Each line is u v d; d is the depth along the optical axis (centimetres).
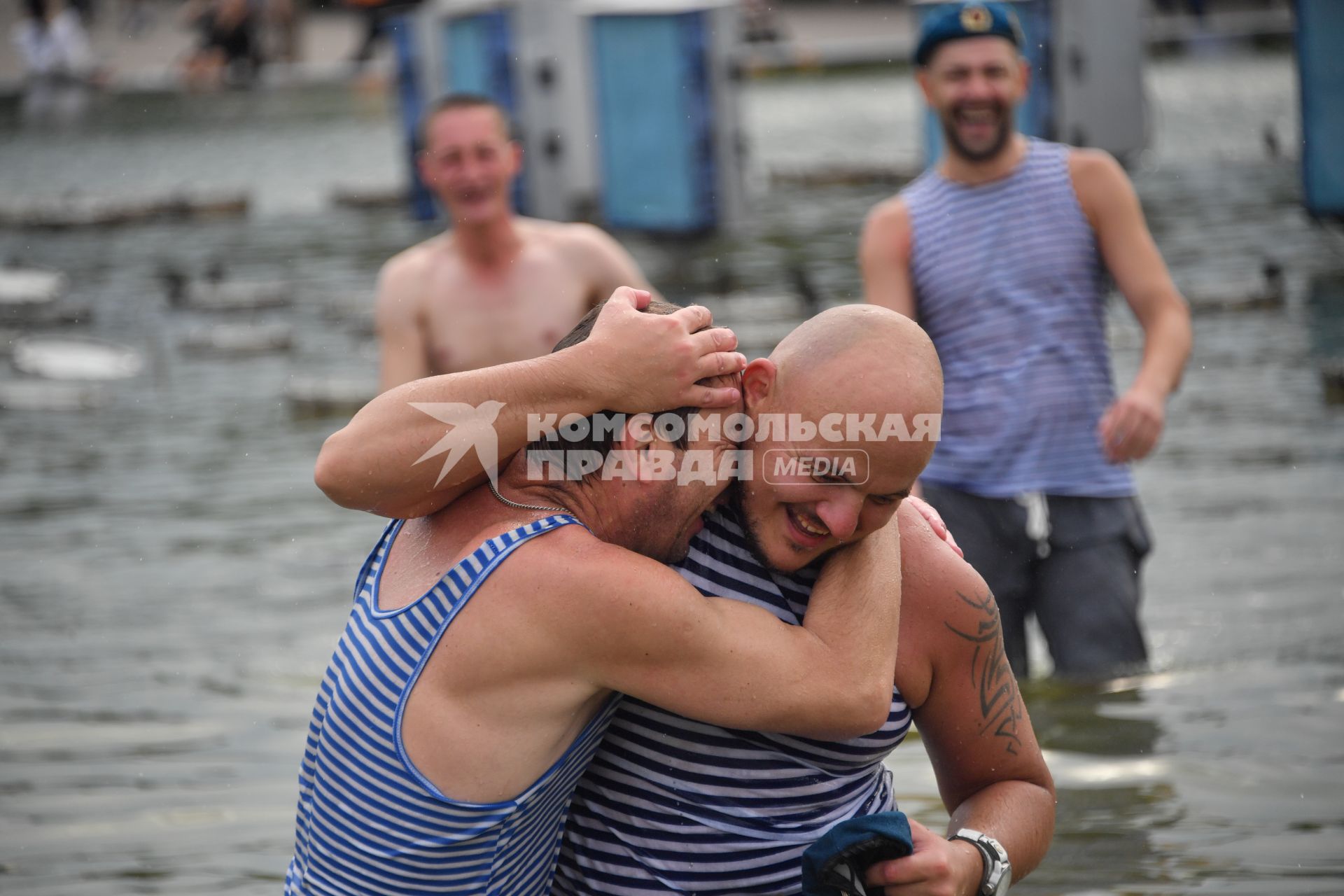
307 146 4362
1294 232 2409
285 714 973
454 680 471
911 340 467
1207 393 1653
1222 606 1089
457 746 471
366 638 486
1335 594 1096
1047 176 962
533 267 1095
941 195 974
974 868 507
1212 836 745
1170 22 5712
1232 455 1447
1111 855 730
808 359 467
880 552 495
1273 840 736
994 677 527
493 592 468
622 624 463
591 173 2819
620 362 470
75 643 1112
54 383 1966
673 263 2569
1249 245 2334
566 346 493
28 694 1015
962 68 945
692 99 2631
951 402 964
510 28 2758
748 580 493
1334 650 996
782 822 502
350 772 486
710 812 499
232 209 3319
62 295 2494
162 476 1574
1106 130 2744
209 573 1268
